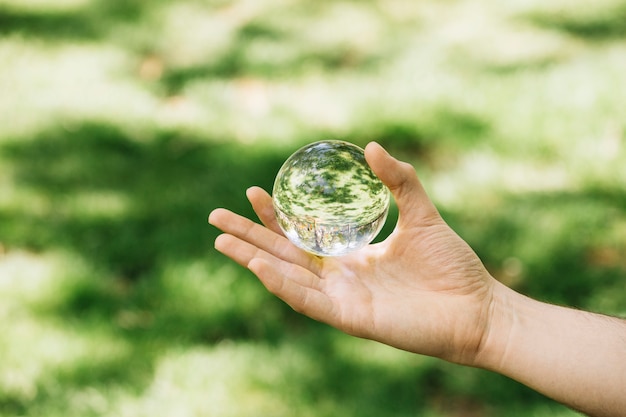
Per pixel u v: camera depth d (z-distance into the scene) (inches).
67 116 50.0
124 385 33.4
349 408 32.9
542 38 62.4
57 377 33.5
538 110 49.3
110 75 56.7
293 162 27.0
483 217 41.0
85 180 43.9
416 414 32.7
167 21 67.7
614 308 36.5
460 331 25.5
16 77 56.1
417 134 48.1
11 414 32.4
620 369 24.8
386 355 34.5
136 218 41.1
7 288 36.7
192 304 36.4
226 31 65.4
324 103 52.2
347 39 63.6
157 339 35.1
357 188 26.3
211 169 44.8
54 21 67.6
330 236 26.3
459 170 44.5
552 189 42.5
